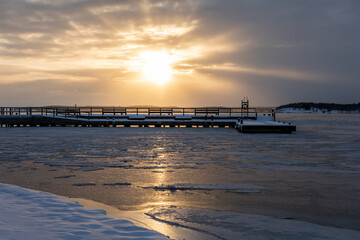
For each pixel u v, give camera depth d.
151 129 38.69
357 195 9.49
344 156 16.62
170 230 6.93
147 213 7.98
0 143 22.33
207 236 6.63
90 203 8.72
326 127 44.69
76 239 5.27
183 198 9.25
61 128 40.41
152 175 12.07
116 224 6.20
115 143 22.53
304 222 7.41
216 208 8.38
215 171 12.81
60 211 6.98
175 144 22.02
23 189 8.93
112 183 10.85
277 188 10.28
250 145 21.52
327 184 10.76
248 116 47.91
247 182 11.02
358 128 41.81
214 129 38.94
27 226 5.85
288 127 32.72
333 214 7.93
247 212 8.09
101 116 48.22
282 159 15.69
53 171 12.73
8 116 44.06
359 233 6.79
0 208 6.96
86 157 16.14
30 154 17.08
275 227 7.12
